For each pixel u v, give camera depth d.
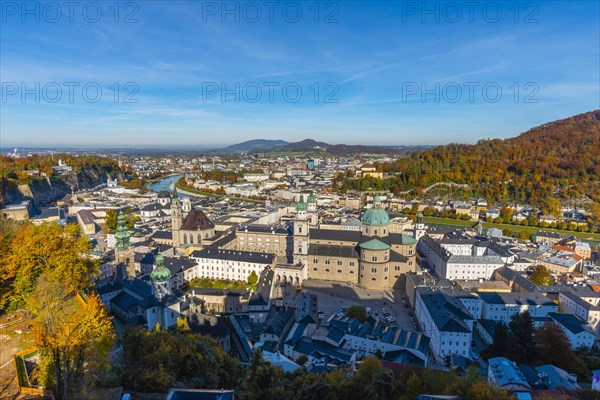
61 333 67.31
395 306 196.62
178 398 63.12
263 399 85.12
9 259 93.94
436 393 96.50
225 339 145.12
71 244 107.31
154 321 140.00
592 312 174.00
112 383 74.12
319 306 194.12
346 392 93.25
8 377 70.12
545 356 143.50
